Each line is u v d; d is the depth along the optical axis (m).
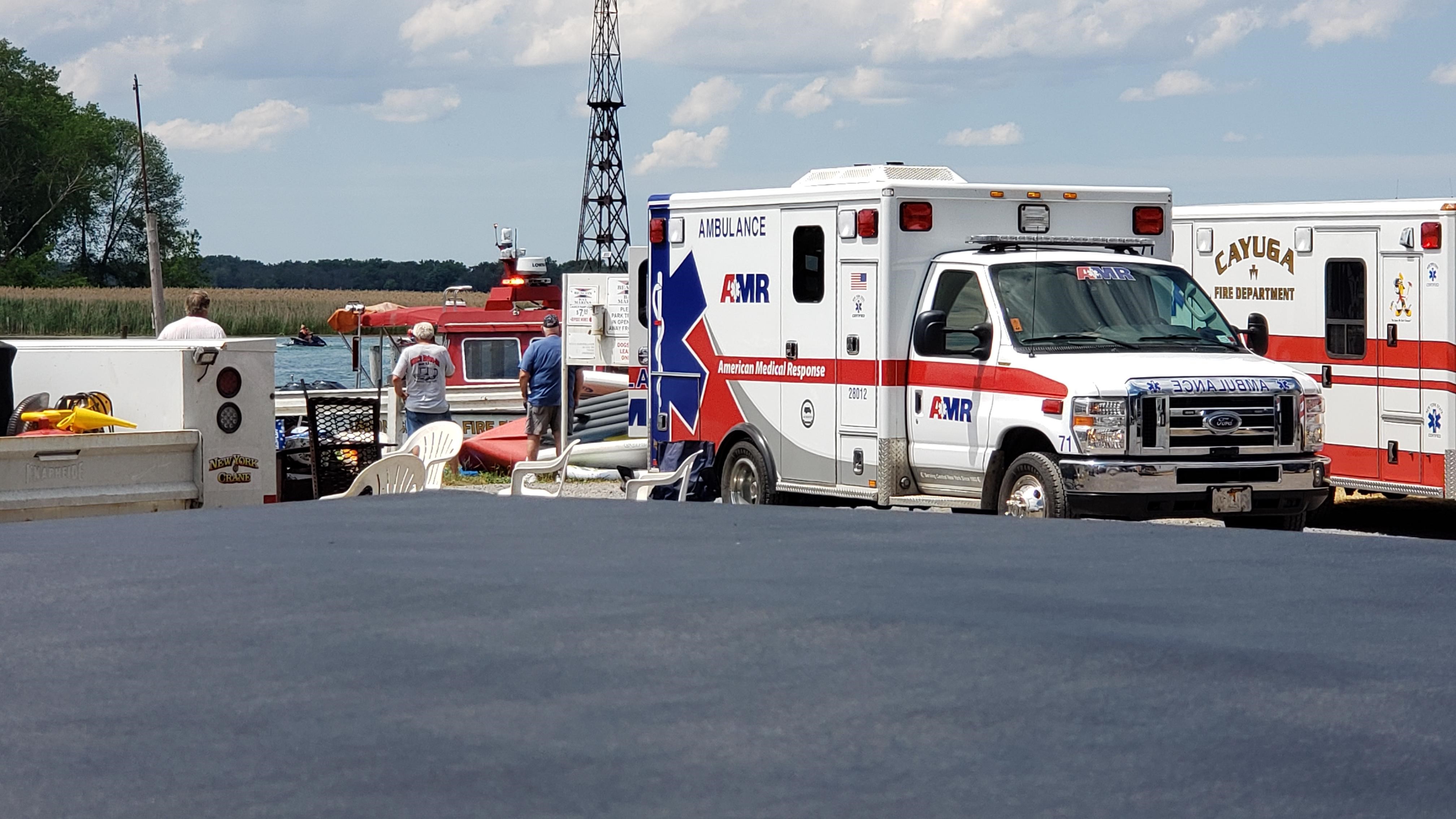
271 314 130.88
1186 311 19.58
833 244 20.61
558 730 5.28
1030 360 18.31
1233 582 7.78
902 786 4.79
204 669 6.00
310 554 8.55
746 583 7.71
